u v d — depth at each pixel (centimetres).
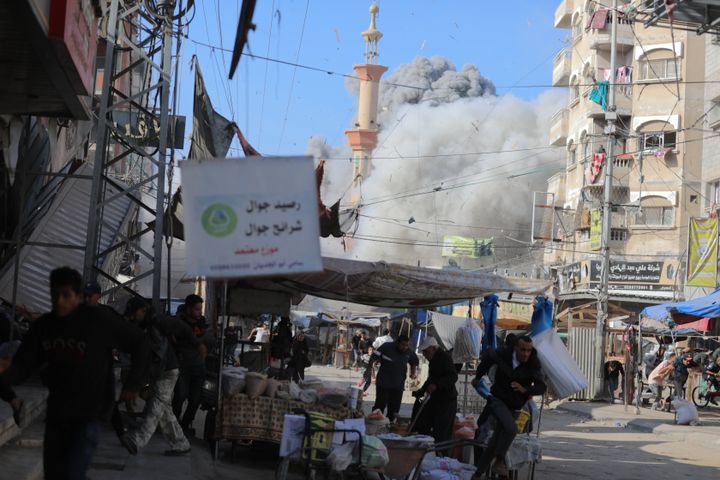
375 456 912
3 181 1312
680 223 4731
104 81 1269
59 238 1523
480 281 1263
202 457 1079
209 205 509
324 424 912
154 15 1305
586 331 3128
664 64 4812
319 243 511
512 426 973
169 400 1033
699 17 2206
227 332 1745
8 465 777
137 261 3016
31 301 1380
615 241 4841
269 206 510
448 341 2180
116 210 1800
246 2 584
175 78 1365
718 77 3562
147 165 2802
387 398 1329
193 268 506
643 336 3581
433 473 991
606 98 4906
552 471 1307
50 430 554
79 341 553
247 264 508
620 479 1273
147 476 900
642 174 4647
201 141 1318
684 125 4766
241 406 1084
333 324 5012
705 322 3134
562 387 1141
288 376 1925
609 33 5056
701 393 2972
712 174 3700
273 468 1080
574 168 5438
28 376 557
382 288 1287
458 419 1241
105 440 1093
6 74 1021
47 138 1552
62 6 870
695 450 1755
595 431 2114
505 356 1005
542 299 1294
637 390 2633
